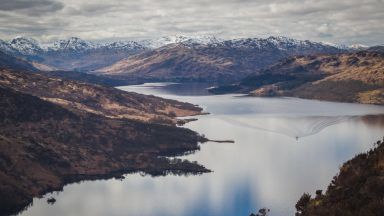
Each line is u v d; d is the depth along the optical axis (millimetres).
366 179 119875
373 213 102062
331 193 123375
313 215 115188
